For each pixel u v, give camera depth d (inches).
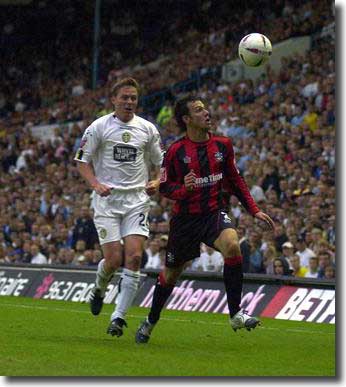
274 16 4104.3
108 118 1317.7
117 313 1279.5
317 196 2349.9
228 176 1250.6
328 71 3125.0
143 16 4972.9
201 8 4640.8
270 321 1738.4
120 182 1314.0
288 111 2960.1
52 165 3558.1
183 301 2031.3
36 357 1106.7
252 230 2237.9
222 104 3339.1
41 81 5152.6
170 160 1235.9
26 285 2418.8
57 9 5354.3
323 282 1774.1
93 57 4690.0
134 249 1294.3
